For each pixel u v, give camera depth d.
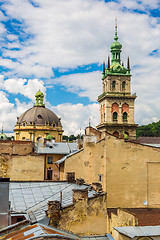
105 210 23.86
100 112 99.75
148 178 29.70
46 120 107.50
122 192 28.92
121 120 93.00
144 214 26.12
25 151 62.47
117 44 99.62
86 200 22.58
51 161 62.16
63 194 27.31
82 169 35.00
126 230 20.91
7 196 19.28
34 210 23.33
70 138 192.62
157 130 183.00
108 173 29.00
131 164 29.62
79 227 22.02
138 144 30.11
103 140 30.39
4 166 46.81
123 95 93.69
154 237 21.11
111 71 95.88
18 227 17.03
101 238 20.44
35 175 47.66
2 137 111.94
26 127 104.94
